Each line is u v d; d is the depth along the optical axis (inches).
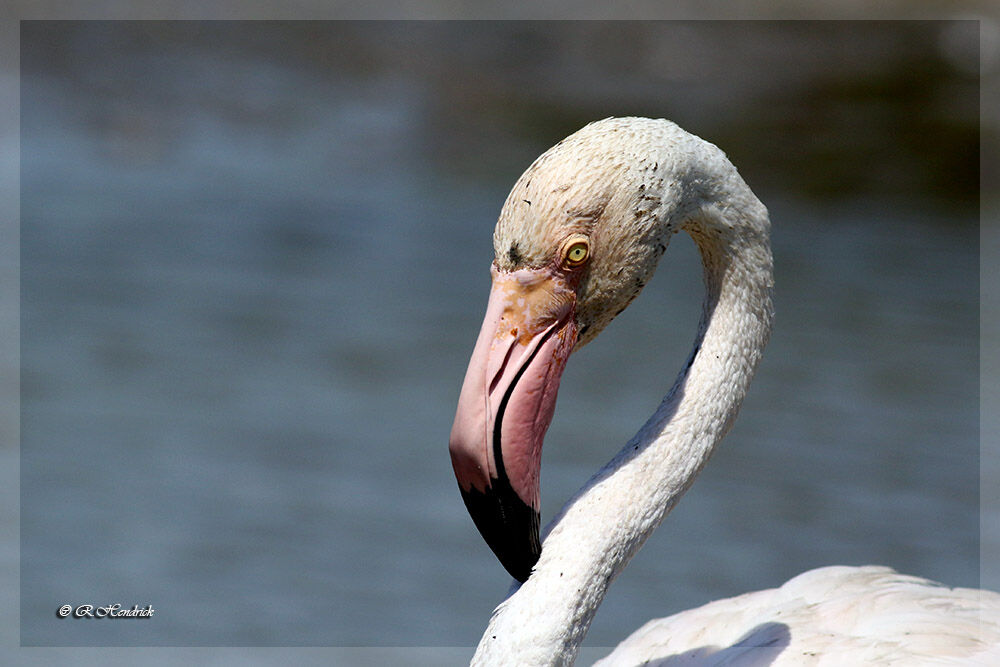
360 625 304.8
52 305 512.4
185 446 407.8
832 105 821.2
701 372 170.4
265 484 386.0
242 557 340.8
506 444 157.1
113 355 471.5
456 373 480.1
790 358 491.5
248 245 599.2
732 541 352.2
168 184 680.4
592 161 158.6
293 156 741.9
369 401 451.2
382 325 521.0
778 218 684.1
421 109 817.5
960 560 340.2
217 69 844.0
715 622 200.5
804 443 418.3
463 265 595.8
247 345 491.8
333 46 884.6
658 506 166.2
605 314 164.6
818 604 193.6
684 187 162.2
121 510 366.6
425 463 407.8
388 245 615.5
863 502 374.6
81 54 823.1
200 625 307.0
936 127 791.7
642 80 855.7
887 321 529.3
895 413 435.2
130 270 554.9
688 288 587.5
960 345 502.0
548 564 161.5
